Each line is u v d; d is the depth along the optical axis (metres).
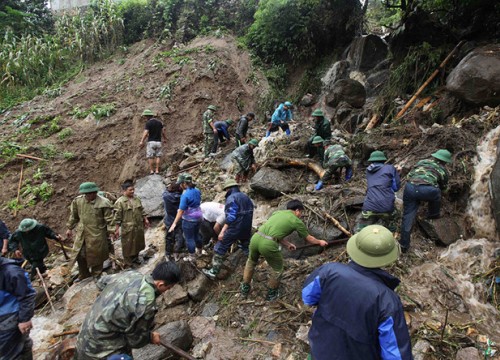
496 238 5.23
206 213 5.95
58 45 14.59
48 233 5.99
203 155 10.33
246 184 7.84
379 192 4.79
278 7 13.38
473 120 6.83
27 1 16.97
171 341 3.96
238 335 4.22
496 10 9.56
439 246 5.25
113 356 2.66
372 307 2.11
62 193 9.54
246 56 14.02
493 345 3.61
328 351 2.27
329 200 6.00
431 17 10.90
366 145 7.46
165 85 12.21
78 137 10.66
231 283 5.04
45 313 5.37
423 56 9.76
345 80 11.11
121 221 5.80
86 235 5.45
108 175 10.30
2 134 10.97
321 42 14.05
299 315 4.23
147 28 14.95
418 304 4.11
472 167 5.98
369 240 2.28
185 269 5.20
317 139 7.37
